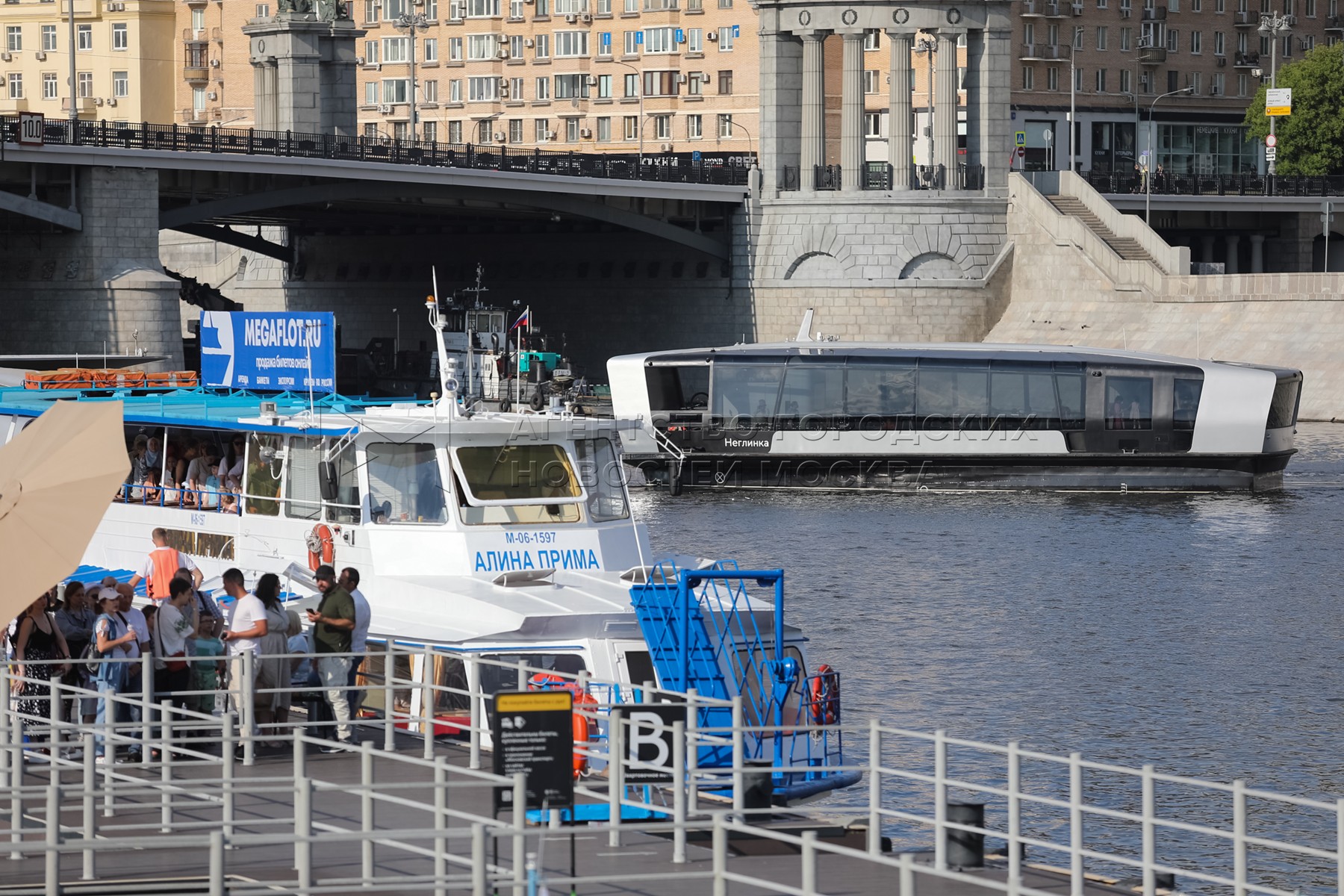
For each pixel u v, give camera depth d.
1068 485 121.25
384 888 25.59
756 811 27.23
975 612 77.94
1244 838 27.66
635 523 46.38
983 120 193.00
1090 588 84.00
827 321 192.50
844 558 92.56
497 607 41.28
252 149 164.75
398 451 44.66
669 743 34.25
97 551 51.06
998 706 61.16
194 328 198.00
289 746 38.38
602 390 173.38
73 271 156.00
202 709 38.44
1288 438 122.31
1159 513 110.06
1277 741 56.88
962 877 26.22
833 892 29.64
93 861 28.44
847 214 192.00
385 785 27.34
